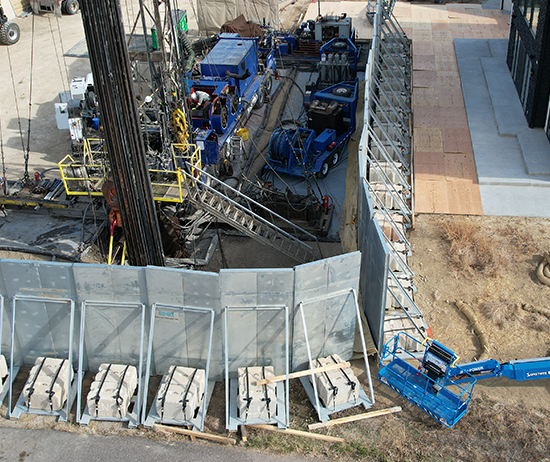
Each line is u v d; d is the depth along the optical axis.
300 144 22.17
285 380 13.93
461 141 23.84
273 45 32.59
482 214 20.16
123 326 14.00
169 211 19.67
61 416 13.48
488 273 17.59
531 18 24.64
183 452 12.66
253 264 18.94
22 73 33.50
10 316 14.16
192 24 40.78
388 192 19.72
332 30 34.12
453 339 15.57
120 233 19.66
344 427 13.18
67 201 20.36
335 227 20.55
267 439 12.89
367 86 21.23
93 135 23.19
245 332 13.79
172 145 17.88
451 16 37.41
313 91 27.80
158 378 14.58
